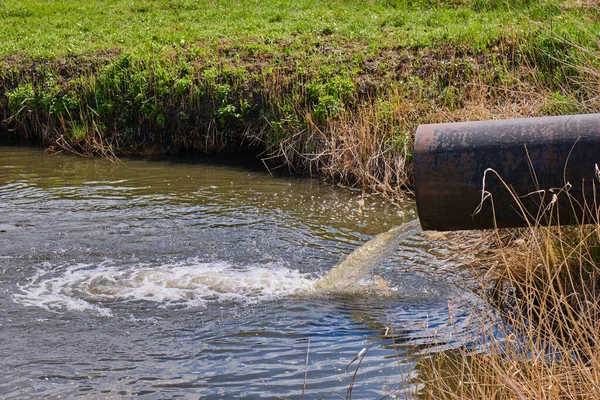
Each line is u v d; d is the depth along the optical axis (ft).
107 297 22.68
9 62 46.60
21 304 22.12
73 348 19.53
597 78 28.63
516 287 21.99
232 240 27.81
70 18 55.77
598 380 14.40
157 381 17.89
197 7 57.06
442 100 37.19
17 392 17.33
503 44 40.01
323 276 24.49
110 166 39.06
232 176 37.04
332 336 20.13
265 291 23.17
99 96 42.88
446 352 18.88
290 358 18.95
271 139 38.99
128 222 29.68
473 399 15.69
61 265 25.21
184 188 34.83
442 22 47.73
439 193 18.93
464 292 22.85
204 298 22.67
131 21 54.54
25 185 35.17
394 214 31.01
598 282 19.76
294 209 31.73
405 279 24.11
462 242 26.71
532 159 18.37
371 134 36.06
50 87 43.88
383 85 39.04
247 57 43.86
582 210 18.44
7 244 26.94
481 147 18.72
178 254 26.32
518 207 18.67
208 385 17.70
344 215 30.96
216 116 40.78
